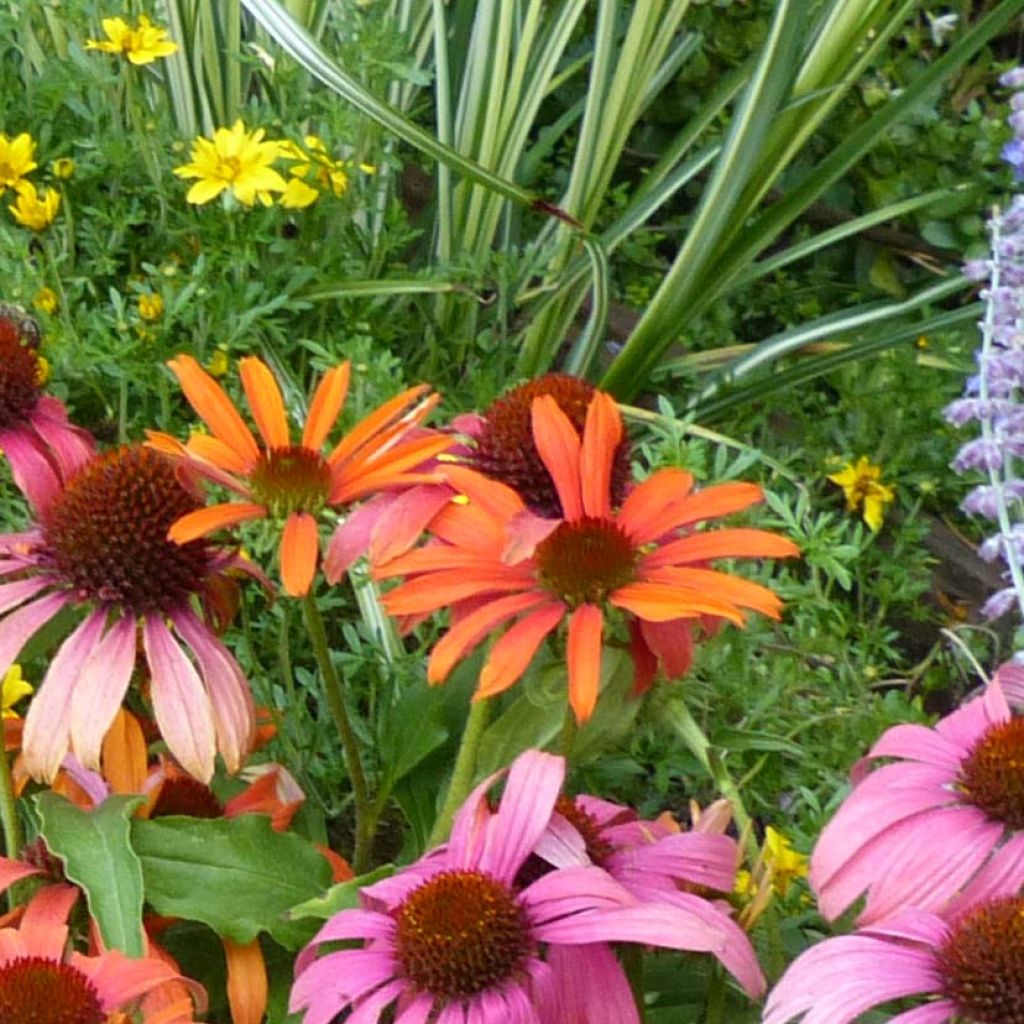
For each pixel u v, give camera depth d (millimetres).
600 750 560
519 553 493
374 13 928
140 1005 518
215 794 600
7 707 586
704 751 566
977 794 496
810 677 731
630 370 932
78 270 873
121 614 538
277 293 870
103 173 875
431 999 472
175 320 799
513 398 559
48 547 543
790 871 573
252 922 529
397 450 539
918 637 928
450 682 614
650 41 954
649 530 523
